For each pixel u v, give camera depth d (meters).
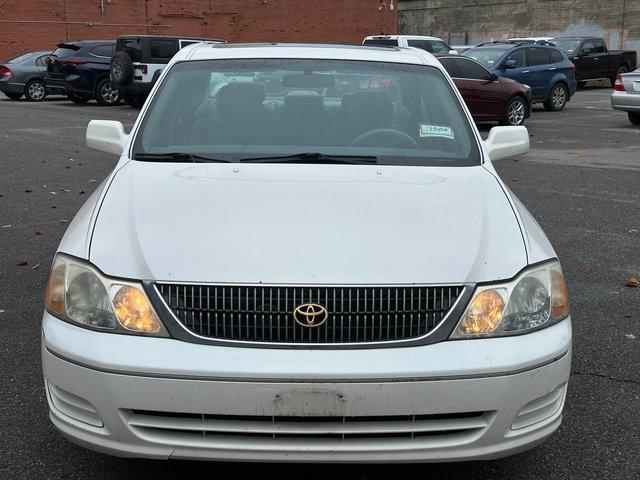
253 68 4.43
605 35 38.66
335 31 38.09
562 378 2.91
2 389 3.97
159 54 19.47
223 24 35.28
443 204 3.30
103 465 3.28
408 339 2.77
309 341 2.75
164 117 4.14
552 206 8.59
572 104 23.25
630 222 7.86
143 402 2.68
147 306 2.78
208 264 2.84
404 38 20.80
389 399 2.67
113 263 2.89
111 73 19.70
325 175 3.59
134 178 3.56
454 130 4.12
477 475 3.24
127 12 32.94
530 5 42.00
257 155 3.85
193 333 2.75
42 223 7.61
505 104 16.50
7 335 4.70
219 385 2.64
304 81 4.32
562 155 12.52
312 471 3.24
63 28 31.58
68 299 2.90
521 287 2.91
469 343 2.76
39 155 12.12
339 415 2.67
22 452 3.38
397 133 4.06
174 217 3.13
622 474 3.26
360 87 4.32
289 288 2.77
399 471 3.26
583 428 3.65
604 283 5.89
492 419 2.75
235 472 3.23
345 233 3.01
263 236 2.98
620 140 14.47
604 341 4.74
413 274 2.83
